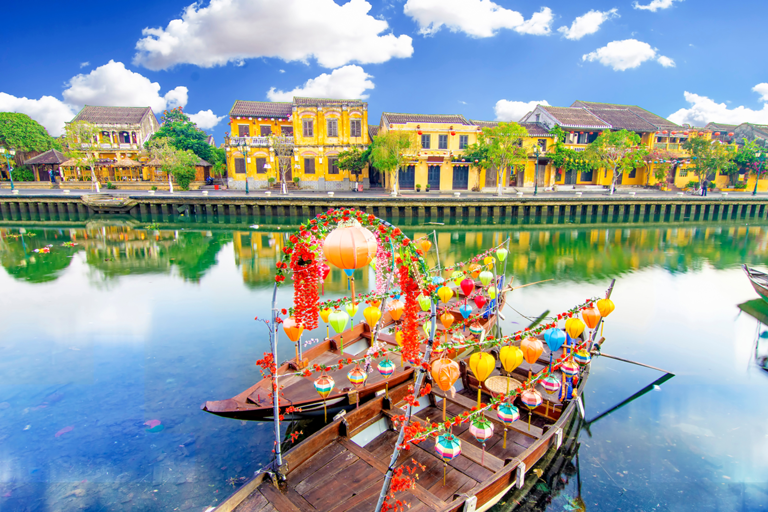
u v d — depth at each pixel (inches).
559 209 1288.1
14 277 669.9
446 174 1489.9
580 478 248.1
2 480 237.8
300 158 1524.4
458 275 451.8
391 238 193.3
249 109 1614.2
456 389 313.1
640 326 484.1
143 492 231.1
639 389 346.6
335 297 553.3
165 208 1288.1
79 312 511.2
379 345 330.6
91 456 258.2
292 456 219.1
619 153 1390.3
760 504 230.5
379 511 182.5
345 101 1541.6
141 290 604.1
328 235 234.5
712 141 1455.5
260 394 282.0
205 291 600.1
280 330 450.6
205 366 373.1
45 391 331.3
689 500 233.0
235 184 1576.0
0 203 1298.0
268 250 877.2
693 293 607.5
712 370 381.4
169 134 1824.6
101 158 1723.7
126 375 356.8
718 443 279.7
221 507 189.8
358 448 236.7
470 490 200.8
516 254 850.8
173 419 296.4
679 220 1320.1
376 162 1302.9
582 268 746.8
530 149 1549.0
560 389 279.9
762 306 555.2
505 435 251.6
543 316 504.7
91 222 1216.8
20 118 1795.0
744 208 1364.4
